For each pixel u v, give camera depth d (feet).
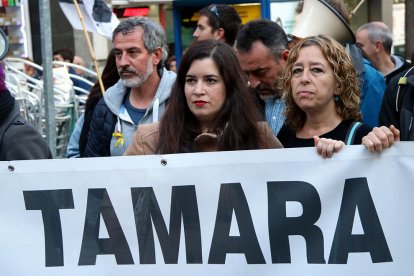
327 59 17.67
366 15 68.03
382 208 15.76
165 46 23.12
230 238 16.34
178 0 52.34
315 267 16.05
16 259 17.12
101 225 16.83
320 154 15.93
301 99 17.80
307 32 24.56
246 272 16.31
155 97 22.48
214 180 16.33
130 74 22.40
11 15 58.34
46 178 16.96
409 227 15.67
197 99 16.96
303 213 16.06
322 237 16.01
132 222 16.69
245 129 17.11
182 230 16.52
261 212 16.20
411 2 56.59
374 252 15.80
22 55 58.95
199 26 31.01
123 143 22.41
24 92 35.19
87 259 16.92
